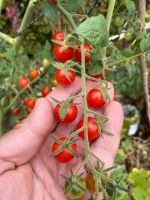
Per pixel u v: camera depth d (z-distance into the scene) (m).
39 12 0.22
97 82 0.17
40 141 0.17
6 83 0.20
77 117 0.17
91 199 0.14
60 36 0.16
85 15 0.16
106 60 0.15
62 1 0.16
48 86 0.20
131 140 0.34
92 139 0.16
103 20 0.13
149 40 0.15
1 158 0.17
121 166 0.29
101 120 0.15
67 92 0.17
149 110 0.30
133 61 0.16
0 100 0.20
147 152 0.33
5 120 0.21
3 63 0.22
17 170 0.17
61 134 0.17
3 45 0.22
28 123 0.17
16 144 0.17
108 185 0.13
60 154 0.14
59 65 0.14
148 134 0.35
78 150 0.17
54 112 0.16
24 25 0.18
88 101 0.15
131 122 0.32
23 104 0.21
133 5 0.16
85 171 0.16
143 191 0.29
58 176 0.18
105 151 0.17
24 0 0.26
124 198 0.26
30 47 0.27
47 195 0.17
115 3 0.16
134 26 0.16
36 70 0.20
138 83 0.33
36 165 0.18
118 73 0.32
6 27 0.29
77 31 0.12
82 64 0.14
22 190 0.17
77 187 0.13
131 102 0.36
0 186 0.16
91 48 0.15
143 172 0.30
